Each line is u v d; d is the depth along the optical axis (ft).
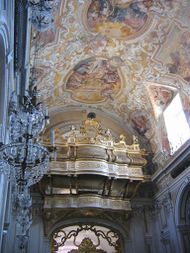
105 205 56.54
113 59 58.08
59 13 45.60
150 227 59.47
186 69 50.39
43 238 54.65
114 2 46.73
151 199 62.08
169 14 47.03
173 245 51.55
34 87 27.37
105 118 69.82
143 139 67.00
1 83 21.43
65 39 51.55
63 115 67.67
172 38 49.70
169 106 59.52
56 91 62.54
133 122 67.46
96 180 55.77
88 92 65.72
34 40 46.70
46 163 26.58
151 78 58.08
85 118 68.39
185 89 51.98
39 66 53.83
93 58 57.57
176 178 52.80
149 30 51.26
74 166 54.44
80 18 48.73
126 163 57.77
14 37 25.95
